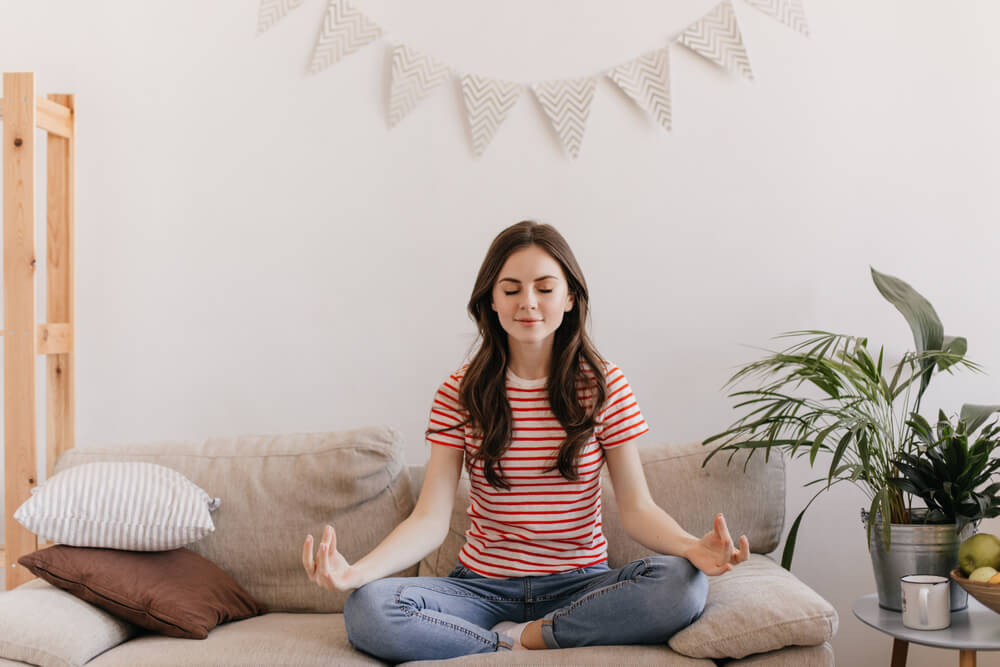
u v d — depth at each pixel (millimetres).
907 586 1619
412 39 2178
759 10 2143
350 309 2193
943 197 2125
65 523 1624
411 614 1388
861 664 2113
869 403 2064
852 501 2105
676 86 2152
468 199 2176
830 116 2137
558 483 1595
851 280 2133
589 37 2160
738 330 2146
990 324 2115
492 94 2164
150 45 2197
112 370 2207
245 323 2203
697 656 1354
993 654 2096
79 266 2205
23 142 1943
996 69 2115
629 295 2162
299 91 2193
